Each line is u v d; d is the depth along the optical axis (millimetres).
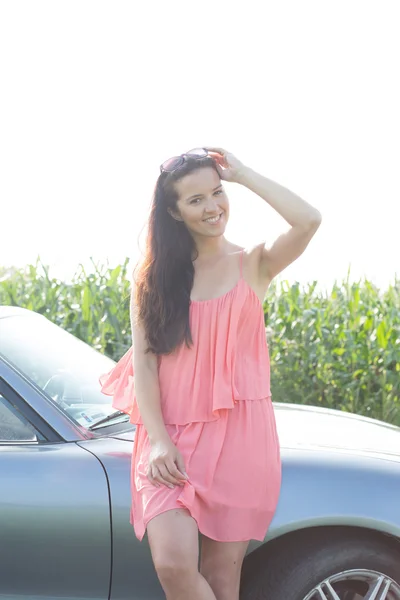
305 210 3166
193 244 3305
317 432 3791
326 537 3354
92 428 3551
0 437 3420
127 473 3307
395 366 7406
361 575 3348
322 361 7375
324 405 7480
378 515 3258
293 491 3289
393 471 3398
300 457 3408
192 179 3197
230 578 3199
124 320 8055
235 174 3238
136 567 3275
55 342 4109
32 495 3248
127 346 7715
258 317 3320
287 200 3180
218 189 3240
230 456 3201
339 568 3322
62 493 3258
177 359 3270
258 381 3299
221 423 3223
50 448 3389
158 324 3244
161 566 3016
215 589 3186
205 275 3289
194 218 3219
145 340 3297
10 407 3463
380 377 7285
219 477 3182
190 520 3066
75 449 3393
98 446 3434
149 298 3258
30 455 3338
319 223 3189
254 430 3234
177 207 3244
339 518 3250
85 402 3697
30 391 3498
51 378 3699
